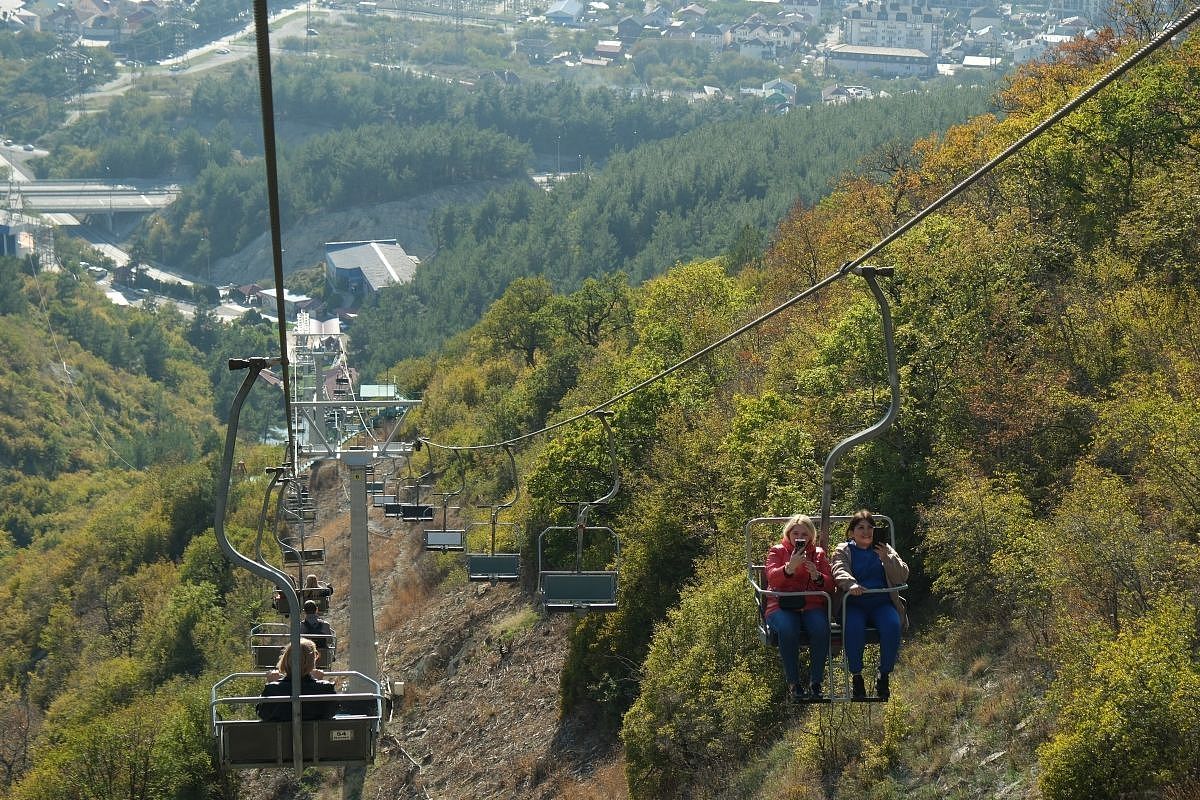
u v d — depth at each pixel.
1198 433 39.00
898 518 52.19
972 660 43.81
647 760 51.00
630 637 61.38
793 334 77.12
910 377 53.97
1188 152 68.94
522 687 69.12
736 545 55.00
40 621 137.12
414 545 99.69
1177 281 57.00
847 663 19.55
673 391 76.75
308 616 31.78
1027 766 37.56
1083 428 50.38
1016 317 56.53
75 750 69.19
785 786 44.22
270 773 70.06
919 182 90.25
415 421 142.50
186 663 94.56
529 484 73.81
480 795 62.78
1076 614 37.69
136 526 142.50
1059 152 71.88
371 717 20.61
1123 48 84.62
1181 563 36.47
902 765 41.66
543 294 155.75
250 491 138.75
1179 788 30.44
